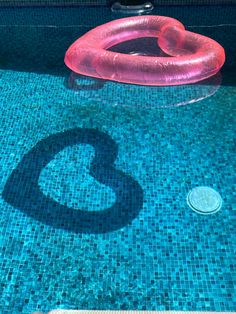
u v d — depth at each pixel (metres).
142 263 1.27
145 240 1.33
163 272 1.25
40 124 1.72
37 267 1.28
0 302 1.20
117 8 2.43
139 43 2.15
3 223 1.39
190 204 1.41
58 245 1.33
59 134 1.68
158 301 1.18
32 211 1.42
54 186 1.49
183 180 1.49
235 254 1.28
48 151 1.61
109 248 1.31
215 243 1.31
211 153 1.57
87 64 1.85
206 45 1.91
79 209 1.42
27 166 1.56
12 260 1.29
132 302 1.19
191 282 1.22
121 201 1.44
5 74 2.00
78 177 1.52
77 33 2.30
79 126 1.71
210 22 2.33
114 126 1.70
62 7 2.50
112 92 1.86
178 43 2.01
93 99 1.83
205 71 1.82
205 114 1.73
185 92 1.84
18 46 2.21
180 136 1.64
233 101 1.79
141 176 1.51
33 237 1.35
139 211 1.41
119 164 1.55
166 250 1.30
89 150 1.61
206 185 1.47
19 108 1.80
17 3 2.50
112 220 1.39
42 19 2.42
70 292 1.21
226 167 1.52
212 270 1.25
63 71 2.02
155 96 1.83
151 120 1.71
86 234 1.35
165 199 1.43
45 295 1.21
